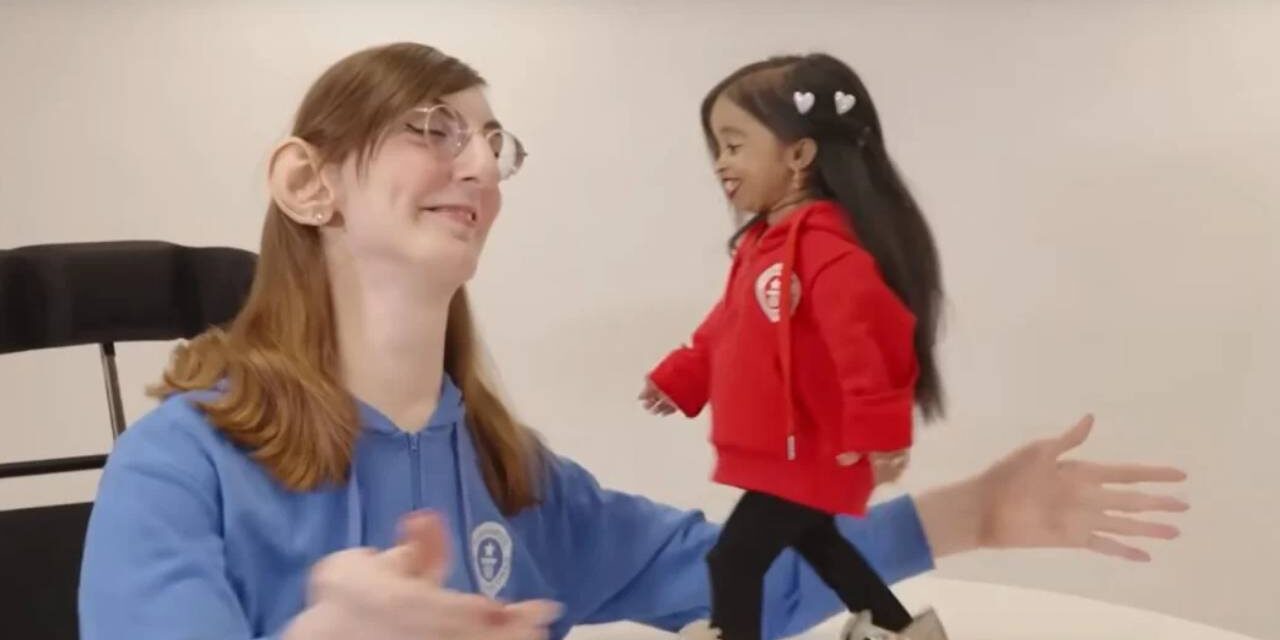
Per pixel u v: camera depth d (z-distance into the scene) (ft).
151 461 2.47
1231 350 2.94
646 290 3.50
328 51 4.01
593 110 3.51
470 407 2.94
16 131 4.18
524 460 2.99
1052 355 3.00
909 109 3.02
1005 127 2.98
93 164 4.17
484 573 2.75
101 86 4.14
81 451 4.36
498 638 1.69
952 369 3.02
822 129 2.24
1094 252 2.97
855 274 2.14
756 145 2.28
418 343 2.66
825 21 3.12
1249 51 2.90
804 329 2.21
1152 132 2.94
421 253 2.51
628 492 3.43
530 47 3.59
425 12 3.79
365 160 2.53
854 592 2.43
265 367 2.62
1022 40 2.97
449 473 2.76
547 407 3.57
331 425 2.59
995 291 3.00
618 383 3.52
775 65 2.30
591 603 3.10
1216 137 2.92
